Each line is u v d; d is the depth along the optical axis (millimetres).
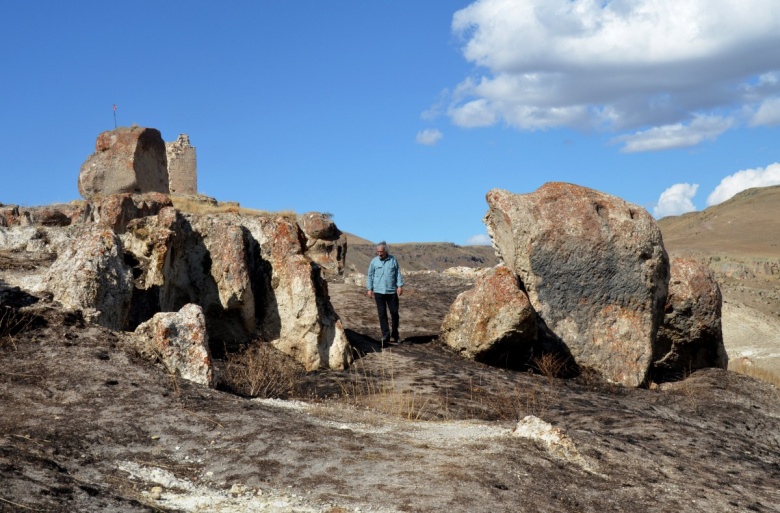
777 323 38531
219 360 12906
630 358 14914
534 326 14656
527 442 8445
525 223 15070
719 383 15289
